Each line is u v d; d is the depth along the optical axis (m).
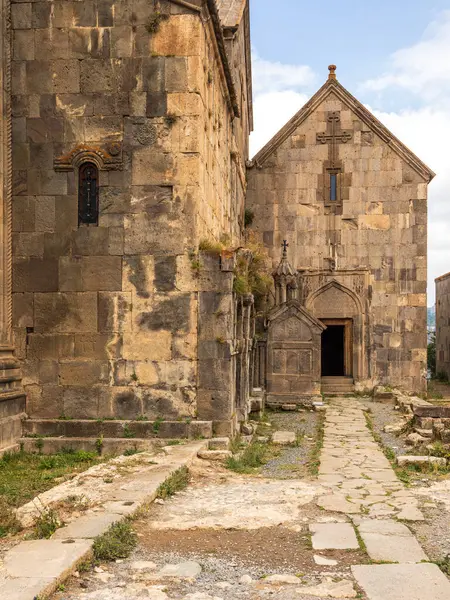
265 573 6.29
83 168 13.65
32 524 7.50
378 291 25.86
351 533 7.46
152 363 13.28
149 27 13.39
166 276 13.32
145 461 10.94
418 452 12.91
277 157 26.56
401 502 8.91
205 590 5.87
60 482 10.09
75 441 12.81
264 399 20.48
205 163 14.38
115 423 13.09
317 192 26.36
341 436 15.56
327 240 26.20
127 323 13.35
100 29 13.54
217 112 16.83
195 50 13.34
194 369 13.21
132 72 13.46
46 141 13.63
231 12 22.70
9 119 13.50
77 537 6.92
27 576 5.79
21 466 11.44
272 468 11.80
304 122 26.47
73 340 13.44
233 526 7.78
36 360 13.50
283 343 21.30
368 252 25.98
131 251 13.39
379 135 26.08
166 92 13.39
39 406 13.45
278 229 26.45
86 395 13.37
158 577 6.17
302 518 8.13
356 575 6.18
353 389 25.61
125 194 13.44
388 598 5.66
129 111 13.46
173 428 13.01
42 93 13.65
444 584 5.95
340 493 9.48
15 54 13.70
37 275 13.55
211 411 13.16
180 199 13.34
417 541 7.21
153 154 13.40
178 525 7.82
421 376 25.42
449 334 37.69
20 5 13.67
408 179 25.89
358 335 25.73
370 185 26.09
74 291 13.48
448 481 10.36
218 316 13.20
